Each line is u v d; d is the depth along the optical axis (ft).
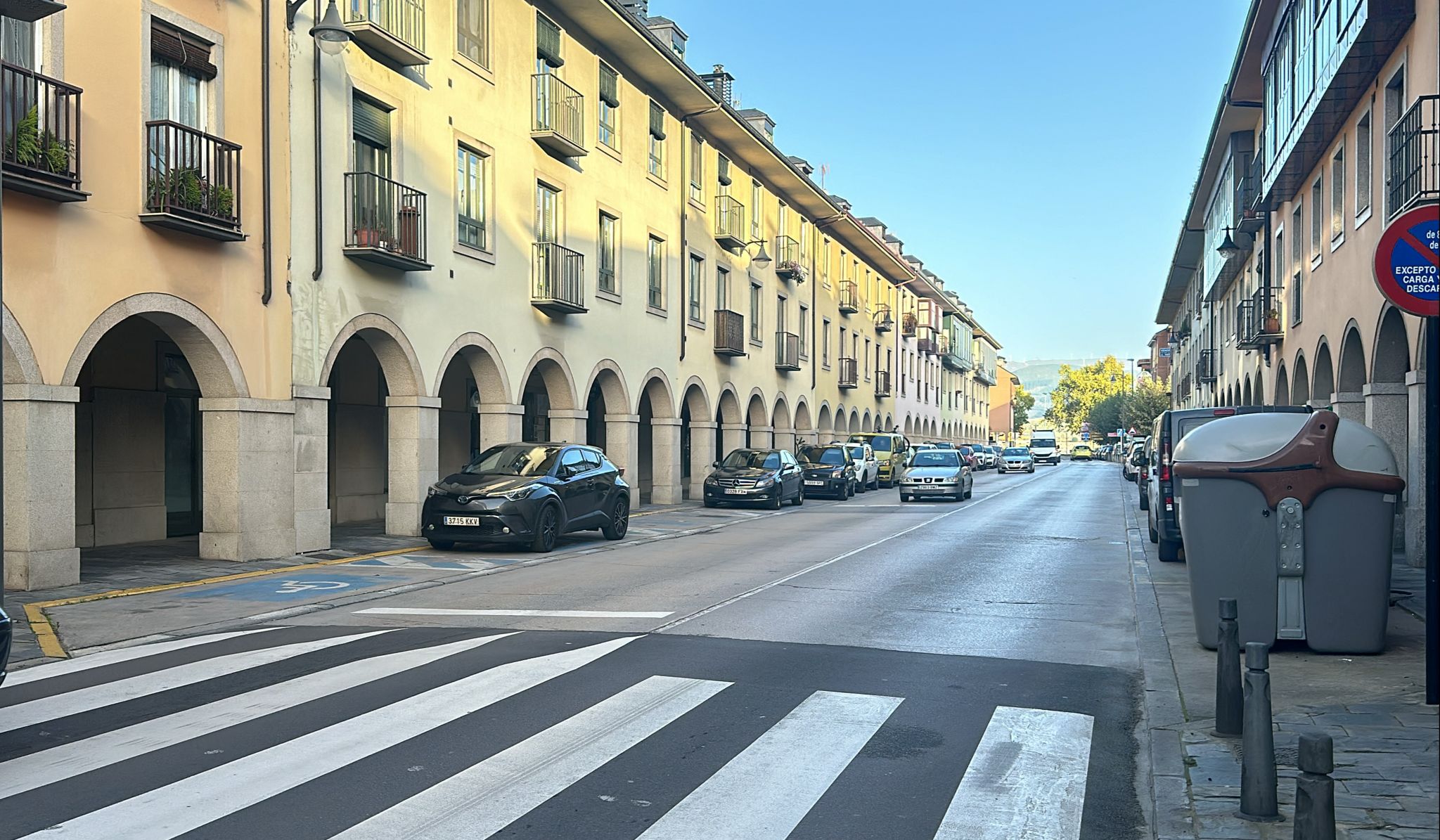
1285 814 15.96
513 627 31.58
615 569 46.91
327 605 36.50
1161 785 17.35
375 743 19.35
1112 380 469.98
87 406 53.11
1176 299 197.26
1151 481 62.23
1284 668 25.95
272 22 49.47
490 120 66.44
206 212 44.39
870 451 130.82
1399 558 50.67
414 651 27.68
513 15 69.10
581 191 77.82
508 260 68.33
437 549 54.75
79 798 16.30
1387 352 51.78
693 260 100.94
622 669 25.66
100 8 40.60
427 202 60.18
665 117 93.91
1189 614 35.04
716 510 89.97
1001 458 223.30
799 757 19.06
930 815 16.31
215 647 28.48
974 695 23.89
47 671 25.63
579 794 16.87
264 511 48.62
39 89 38.27
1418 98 42.75
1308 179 70.23
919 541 62.08
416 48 58.90
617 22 77.30
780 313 126.52
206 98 46.37
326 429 52.47
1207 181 115.24
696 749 19.40
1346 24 50.31
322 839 14.78
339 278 53.47
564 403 75.92
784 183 124.06
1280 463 27.48
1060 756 19.53
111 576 42.37
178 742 19.35
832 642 29.71
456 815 15.80
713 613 34.47
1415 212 18.81
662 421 93.86
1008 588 41.70
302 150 51.24
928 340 212.23
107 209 40.75
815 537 64.28
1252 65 79.10
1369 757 18.62
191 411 60.39
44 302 38.19
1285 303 79.41
